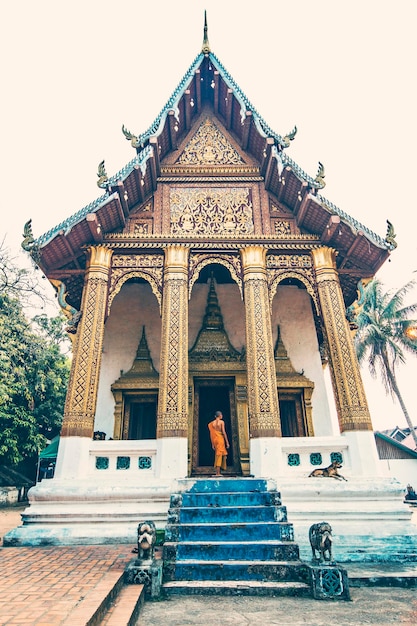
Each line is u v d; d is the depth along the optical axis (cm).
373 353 2539
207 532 549
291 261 942
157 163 991
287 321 1120
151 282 905
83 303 855
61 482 702
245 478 688
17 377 1756
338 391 812
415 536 633
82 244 908
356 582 496
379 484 699
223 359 1050
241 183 1047
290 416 1040
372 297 2605
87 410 766
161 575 465
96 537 645
